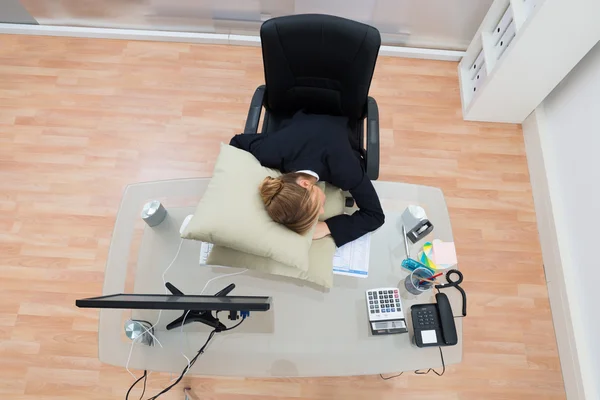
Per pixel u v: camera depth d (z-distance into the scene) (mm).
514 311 2025
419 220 1336
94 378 1862
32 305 1965
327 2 2275
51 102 2346
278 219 1201
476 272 2082
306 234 1250
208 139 2309
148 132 2307
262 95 1593
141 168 2230
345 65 1377
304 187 1176
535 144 2238
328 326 1265
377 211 1336
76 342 1914
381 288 1298
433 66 2523
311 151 1283
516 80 2008
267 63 1411
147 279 1318
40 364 1874
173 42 2525
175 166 2242
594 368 1821
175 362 1227
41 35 2490
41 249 2059
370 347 1249
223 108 2379
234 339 1244
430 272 1254
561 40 1735
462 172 2266
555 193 2109
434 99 2436
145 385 1860
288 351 1235
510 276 2082
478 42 2236
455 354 1259
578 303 1931
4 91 2357
